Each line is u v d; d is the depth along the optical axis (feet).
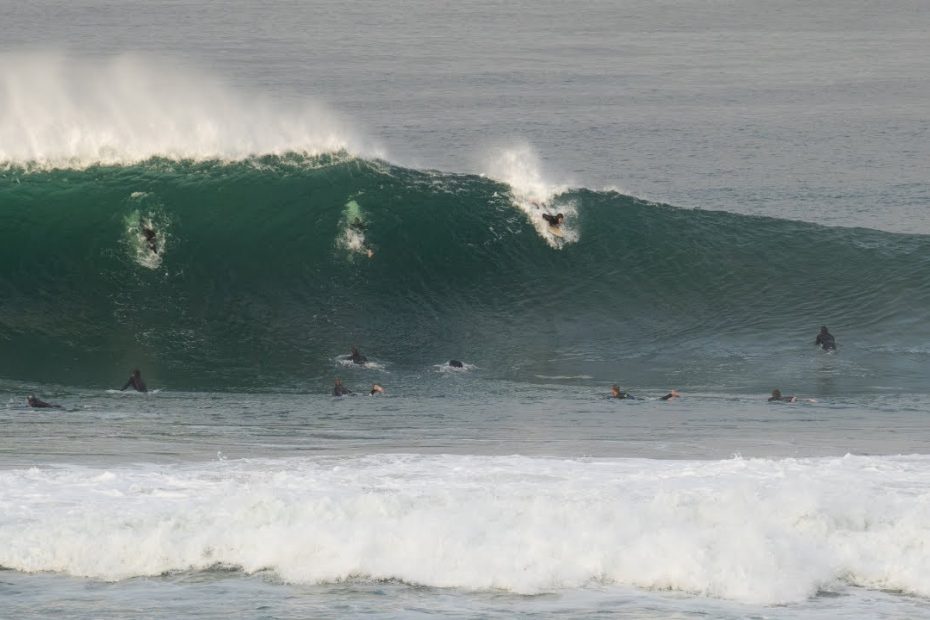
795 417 282.15
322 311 359.05
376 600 149.89
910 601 150.92
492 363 347.56
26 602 147.84
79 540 162.91
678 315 376.27
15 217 360.69
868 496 182.70
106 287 352.90
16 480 192.44
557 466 208.44
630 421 273.13
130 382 306.14
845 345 363.15
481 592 153.17
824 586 155.33
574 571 157.58
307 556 160.97
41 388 304.91
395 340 355.36
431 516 170.91
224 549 163.02
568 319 370.73
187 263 361.30
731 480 197.36
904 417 283.59
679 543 161.58
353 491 188.14
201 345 340.80
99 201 368.68
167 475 198.39
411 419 271.49
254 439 240.12
